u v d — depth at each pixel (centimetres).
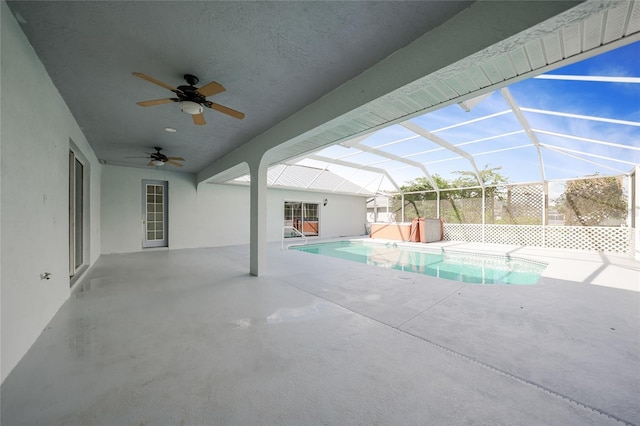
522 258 745
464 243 1067
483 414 159
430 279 493
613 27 196
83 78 307
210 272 555
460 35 214
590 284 444
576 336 256
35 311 254
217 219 1020
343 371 203
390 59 268
